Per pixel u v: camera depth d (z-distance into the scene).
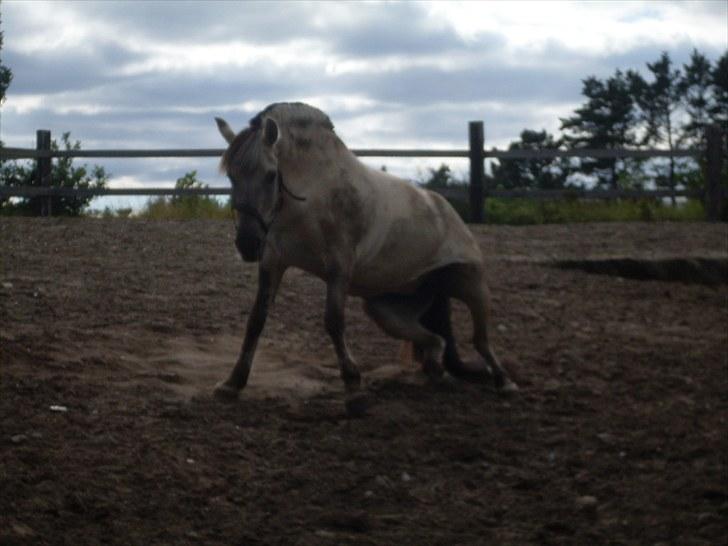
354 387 8.02
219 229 16.52
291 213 7.82
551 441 7.71
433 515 6.51
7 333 9.23
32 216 19.64
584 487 6.96
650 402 8.77
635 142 42.22
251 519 6.29
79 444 7.02
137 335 9.77
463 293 8.83
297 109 7.96
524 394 8.82
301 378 8.91
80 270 12.48
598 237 17.25
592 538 6.23
